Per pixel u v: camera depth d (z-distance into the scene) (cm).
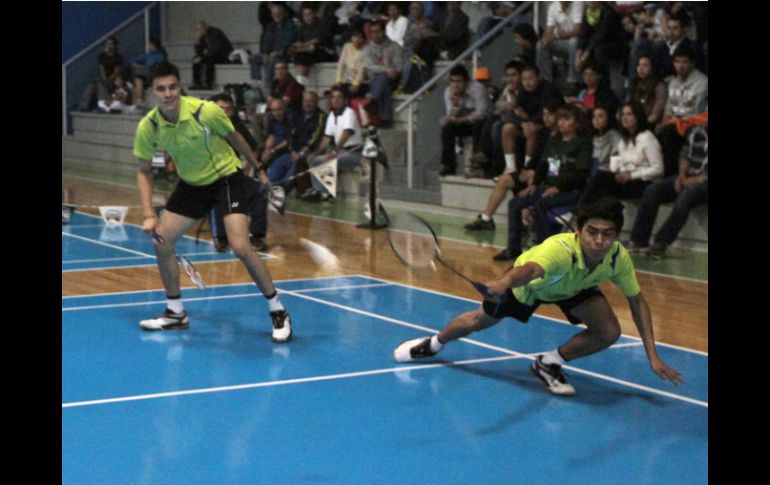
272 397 540
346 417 507
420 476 427
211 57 1914
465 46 1441
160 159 1700
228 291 835
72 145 2167
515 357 634
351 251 1044
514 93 1189
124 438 467
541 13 1305
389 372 595
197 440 467
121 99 2034
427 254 512
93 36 2241
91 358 614
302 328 707
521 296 552
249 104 1605
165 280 688
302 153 1412
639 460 451
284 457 447
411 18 1478
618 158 1026
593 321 541
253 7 2000
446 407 528
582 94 1173
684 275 920
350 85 1477
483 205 1266
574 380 586
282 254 1023
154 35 2178
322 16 1678
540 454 458
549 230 1016
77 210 1370
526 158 1163
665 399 548
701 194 965
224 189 659
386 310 770
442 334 600
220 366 603
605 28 1167
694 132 978
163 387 555
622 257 512
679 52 1034
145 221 652
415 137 1366
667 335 698
